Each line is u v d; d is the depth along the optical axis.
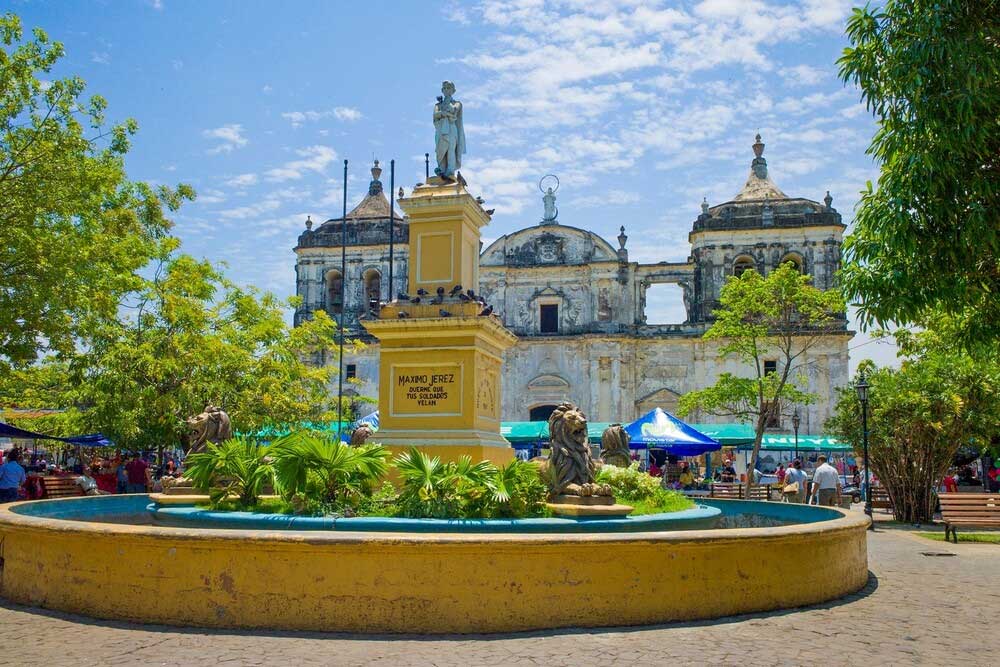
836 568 11.22
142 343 27.33
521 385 57.06
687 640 8.72
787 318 39.31
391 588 9.00
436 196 15.27
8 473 21.25
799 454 51.25
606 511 11.41
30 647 8.34
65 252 22.52
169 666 7.69
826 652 8.41
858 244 14.37
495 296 58.31
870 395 28.08
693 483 36.94
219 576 9.20
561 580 9.17
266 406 28.58
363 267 59.09
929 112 12.70
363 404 55.69
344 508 11.49
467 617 8.98
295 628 9.02
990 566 15.12
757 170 60.12
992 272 13.87
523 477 11.88
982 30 12.73
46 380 29.75
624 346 56.47
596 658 8.02
